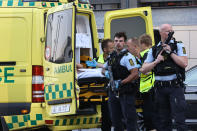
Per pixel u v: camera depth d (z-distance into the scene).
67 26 19.80
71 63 19.64
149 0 49.00
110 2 48.31
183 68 17.41
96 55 23.45
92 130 26.20
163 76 17.44
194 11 47.69
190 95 23.39
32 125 20.56
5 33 21.16
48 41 20.62
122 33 18.53
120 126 18.67
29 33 20.86
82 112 20.78
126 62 18.16
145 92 20.23
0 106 20.89
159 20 48.53
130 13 25.95
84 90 20.84
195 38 46.88
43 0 21.23
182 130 17.23
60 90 20.05
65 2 21.78
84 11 22.77
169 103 17.66
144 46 21.48
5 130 20.77
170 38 17.25
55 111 20.20
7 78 20.92
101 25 48.34
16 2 21.31
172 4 48.47
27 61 20.78
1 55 21.08
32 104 20.56
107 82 20.94
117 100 18.48
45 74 20.59
